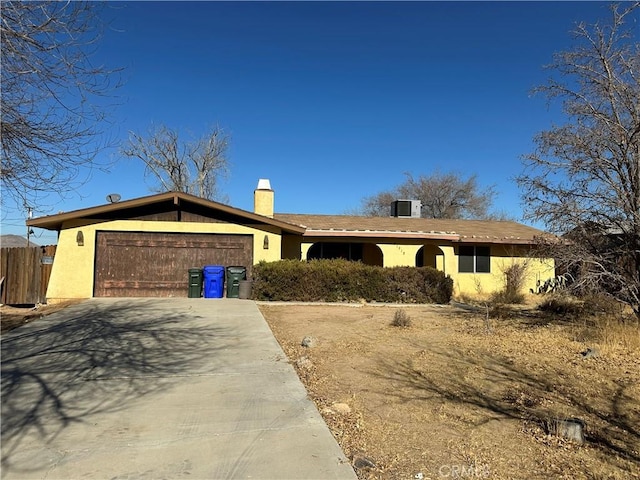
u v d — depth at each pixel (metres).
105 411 4.50
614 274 9.20
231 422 4.26
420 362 6.64
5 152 5.55
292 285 13.80
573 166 9.43
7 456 3.51
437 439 4.01
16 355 6.66
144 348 7.17
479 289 18.58
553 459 3.68
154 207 13.94
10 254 13.80
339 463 3.48
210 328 8.91
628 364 6.65
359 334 8.70
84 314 10.28
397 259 17.41
